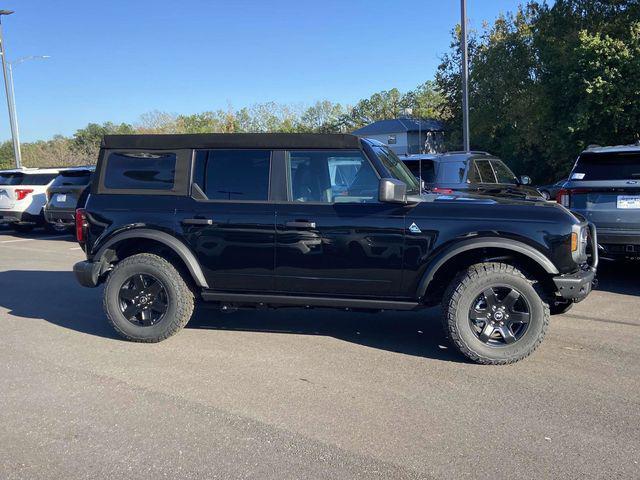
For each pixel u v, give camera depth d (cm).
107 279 557
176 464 332
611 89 1881
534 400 416
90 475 322
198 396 429
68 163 4400
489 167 986
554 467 325
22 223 1547
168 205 541
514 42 2880
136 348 543
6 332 601
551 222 478
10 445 357
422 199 509
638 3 2114
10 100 2769
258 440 360
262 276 527
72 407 412
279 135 526
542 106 2467
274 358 512
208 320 644
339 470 323
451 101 3609
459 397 422
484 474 318
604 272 895
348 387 444
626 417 388
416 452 343
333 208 511
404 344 553
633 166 731
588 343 545
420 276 498
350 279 512
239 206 527
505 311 486
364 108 8100
